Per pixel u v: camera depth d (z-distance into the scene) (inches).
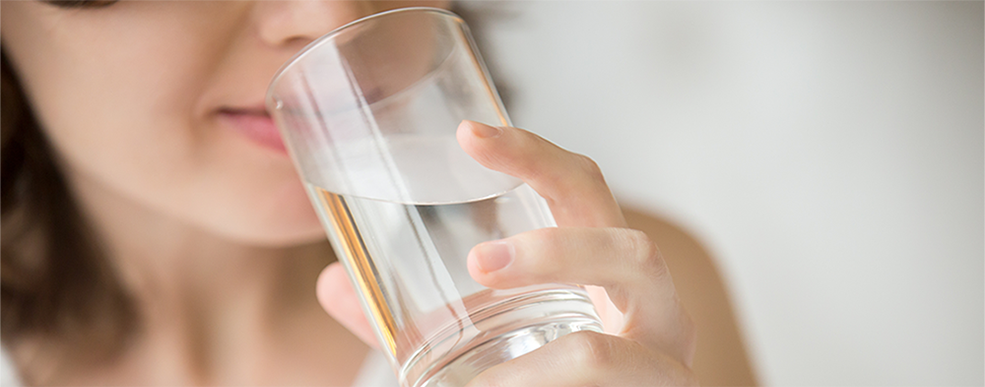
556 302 23.0
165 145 27.0
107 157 27.4
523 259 22.4
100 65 26.1
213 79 26.2
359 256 23.3
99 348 37.0
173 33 25.6
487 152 22.7
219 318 37.8
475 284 22.6
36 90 27.4
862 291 72.5
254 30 25.6
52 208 34.2
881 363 71.5
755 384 40.6
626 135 70.1
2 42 27.0
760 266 72.4
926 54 72.9
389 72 22.9
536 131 67.5
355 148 22.9
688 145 71.0
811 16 71.9
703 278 43.9
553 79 67.3
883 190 72.8
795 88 72.2
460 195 22.8
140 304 36.9
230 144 27.1
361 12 25.6
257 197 27.8
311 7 25.1
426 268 22.6
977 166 72.1
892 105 72.9
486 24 53.6
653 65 69.6
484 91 23.8
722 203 72.2
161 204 28.2
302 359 38.5
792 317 72.3
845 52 71.9
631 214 45.5
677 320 24.3
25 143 31.1
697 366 41.1
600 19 68.0
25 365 36.8
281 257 38.1
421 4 28.2
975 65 72.2
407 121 22.9
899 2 72.2
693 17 69.9
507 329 22.7
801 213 72.7
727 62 70.9
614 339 23.0
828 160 72.9
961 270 72.2
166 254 35.9
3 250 34.3
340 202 23.2
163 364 37.6
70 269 35.7
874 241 72.7
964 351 71.8
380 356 37.1
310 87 23.1
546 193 23.7
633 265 23.4
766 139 72.2
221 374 38.2
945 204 72.7
